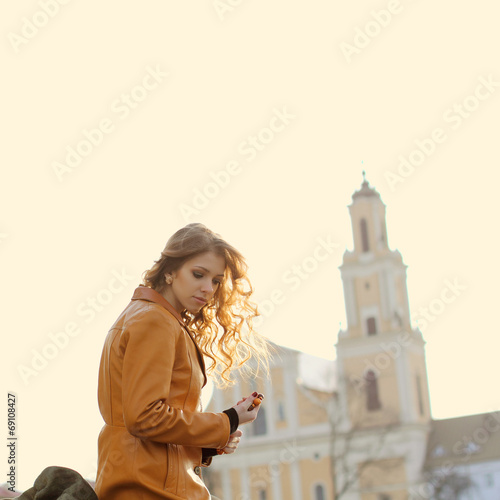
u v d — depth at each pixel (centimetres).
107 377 336
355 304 8156
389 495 7494
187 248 346
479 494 7712
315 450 7669
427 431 7900
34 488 352
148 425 318
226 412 339
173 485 326
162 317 334
